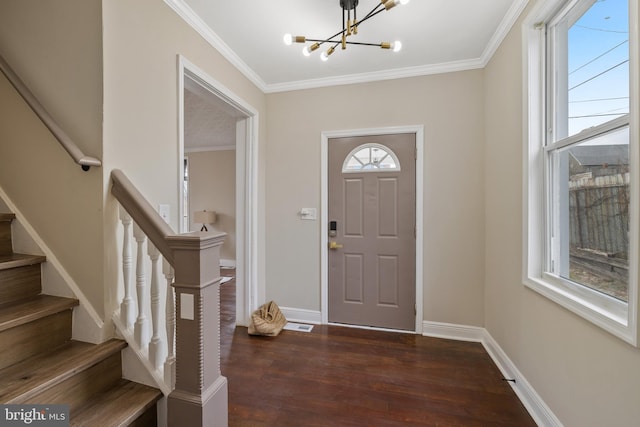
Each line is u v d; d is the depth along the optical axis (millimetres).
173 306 1311
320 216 2910
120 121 1413
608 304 1159
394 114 2703
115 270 1389
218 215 5922
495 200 2244
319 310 2928
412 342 2494
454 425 1530
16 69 1462
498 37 2100
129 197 1313
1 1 1483
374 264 2809
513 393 1796
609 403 1087
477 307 2529
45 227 1437
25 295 1377
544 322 1538
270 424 1532
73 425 1082
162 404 1294
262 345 2438
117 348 1314
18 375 1094
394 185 2746
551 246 1624
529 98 1684
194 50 1953
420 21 1986
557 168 1589
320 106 2891
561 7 1495
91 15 1335
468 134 2535
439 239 2615
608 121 1199
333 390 1820
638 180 969
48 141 1410
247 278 2859
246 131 2820
